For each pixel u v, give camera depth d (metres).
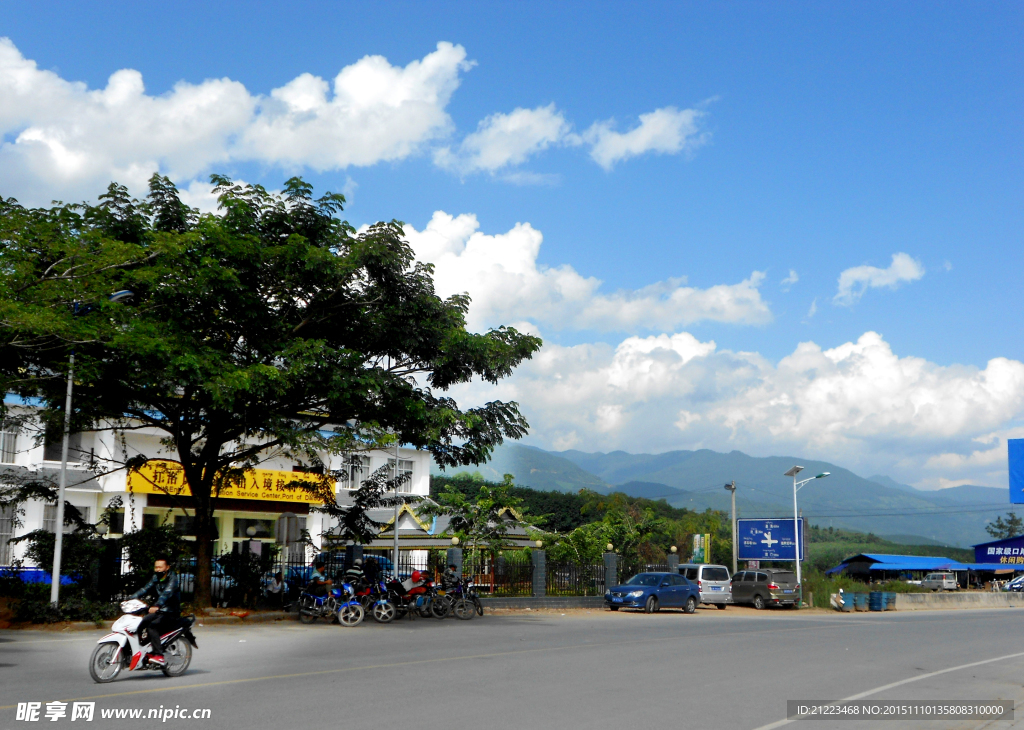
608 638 20.22
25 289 16.75
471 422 22.92
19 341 17.44
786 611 41.03
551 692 11.64
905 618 35.78
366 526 27.00
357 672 13.16
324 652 15.98
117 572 22.42
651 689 12.20
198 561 23.14
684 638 20.78
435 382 24.81
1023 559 78.56
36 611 19.69
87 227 19.48
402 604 25.08
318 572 24.05
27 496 22.78
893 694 12.48
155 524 34.59
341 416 23.83
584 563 37.31
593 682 12.71
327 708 10.04
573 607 34.38
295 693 11.05
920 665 16.41
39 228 17.22
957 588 72.88
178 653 12.52
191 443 23.25
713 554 66.56
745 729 9.59
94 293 17.30
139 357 18.45
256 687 11.48
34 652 15.18
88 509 31.88
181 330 19.44
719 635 22.11
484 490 37.41
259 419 21.83
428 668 13.80
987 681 14.30
